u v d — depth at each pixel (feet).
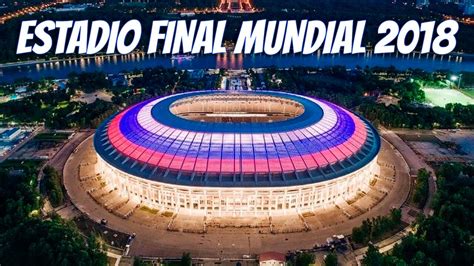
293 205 592.19
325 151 619.67
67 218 593.42
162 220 585.63
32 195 618.03
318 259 513.45
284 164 590.14
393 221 576.61
